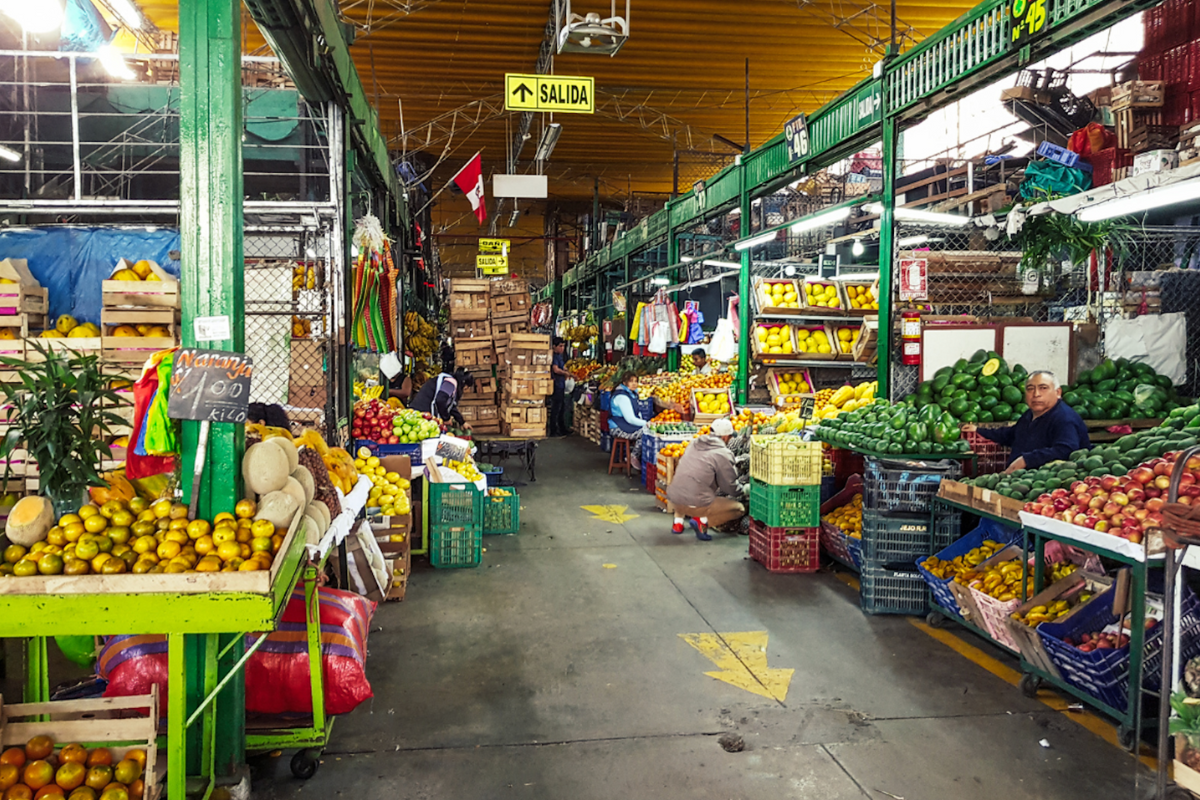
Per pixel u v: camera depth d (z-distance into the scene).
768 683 3.97
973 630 4.48
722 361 10.73
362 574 4.56
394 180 11.03
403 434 6.79
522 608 5.14
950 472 5.03
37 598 2.30
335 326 5.75
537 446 14.09
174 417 2.58
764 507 6.10
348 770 3.12
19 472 4.17
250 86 7.07
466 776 3.08
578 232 25.69
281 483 2.79
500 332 10.12
